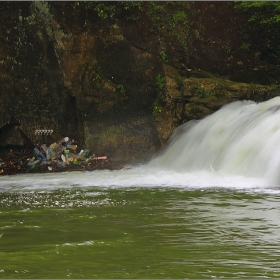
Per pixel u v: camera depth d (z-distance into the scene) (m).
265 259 7.43
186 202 12.63
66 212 11.45
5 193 15.09
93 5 24.66
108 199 13.41
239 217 10.55
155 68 25.09
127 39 25.05
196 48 26.17
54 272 6.88
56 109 25.00
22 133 24.92
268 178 16.25
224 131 20.83
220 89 24.03
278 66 27.23
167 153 23.59
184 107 24.28
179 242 8.47
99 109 24.64
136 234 9.09
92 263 7.29
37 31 24.41
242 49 27.12
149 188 15.67
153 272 6.84
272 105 20.59
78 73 24.61
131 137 24.45
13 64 24.48
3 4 24.17
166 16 25.55
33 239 8.81
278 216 10.63
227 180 16.81
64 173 21.88
